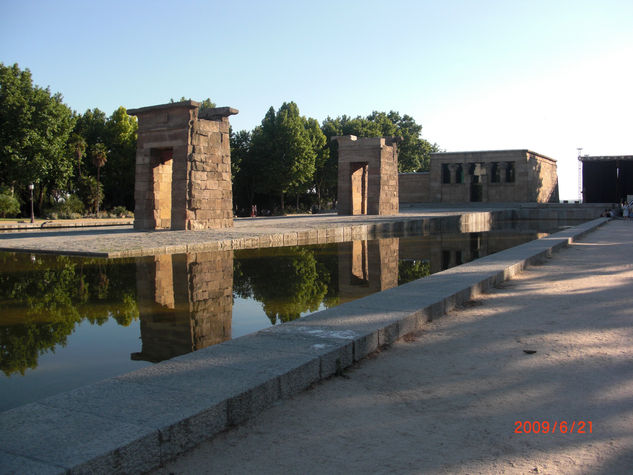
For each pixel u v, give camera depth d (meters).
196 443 3.14
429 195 56.12
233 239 16.33
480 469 2.81
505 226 35.38
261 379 3.71
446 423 3.41
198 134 21.48
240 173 59.88
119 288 9.12
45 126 45.59
